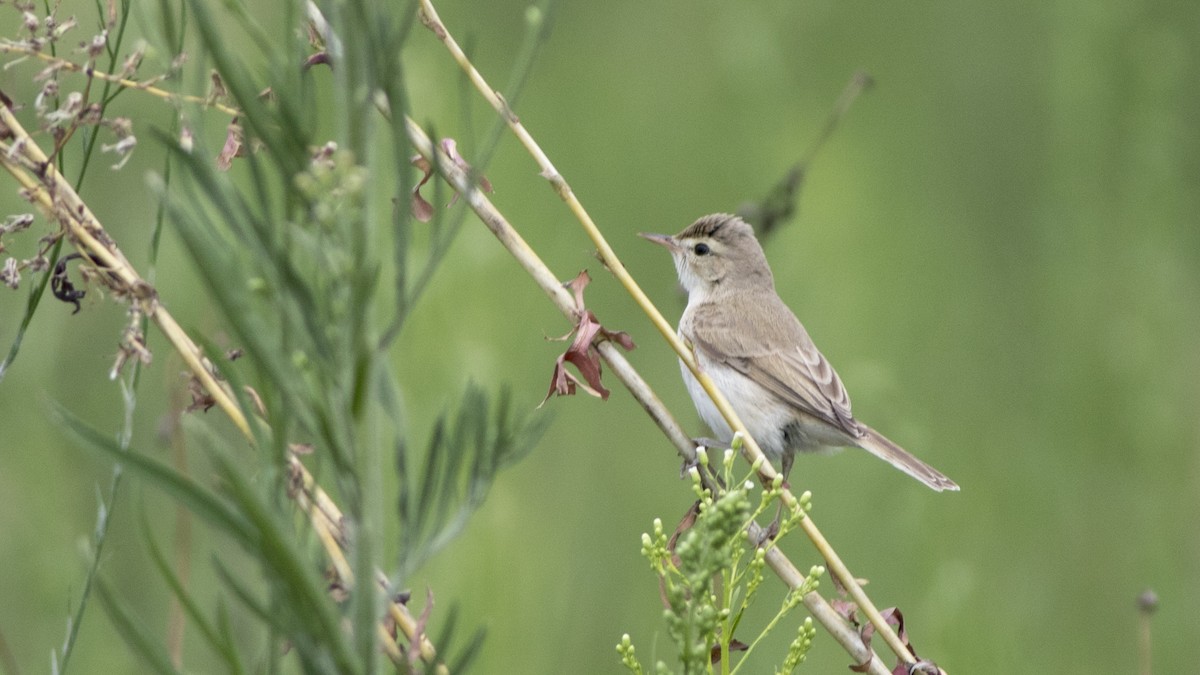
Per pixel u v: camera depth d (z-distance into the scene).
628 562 12.52
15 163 5.30
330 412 3.62
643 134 16.08
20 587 9.50
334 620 3.54
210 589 9.30
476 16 16.42
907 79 17.20
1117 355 14.28
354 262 3.60
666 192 15.80
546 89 16.16
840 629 7.35
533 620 10.67
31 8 5.15
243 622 8.52
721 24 16.41
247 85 3.62
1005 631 11.96
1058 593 13.51
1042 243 15.10
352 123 3.63
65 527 9.65
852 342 14.00
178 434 8.55
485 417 3.87
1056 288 14.84
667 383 14.00
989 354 15.27
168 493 3.39
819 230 14.34
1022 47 17.17
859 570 12.42
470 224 11.66
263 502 3.39
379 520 3.66
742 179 15.60
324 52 4.88
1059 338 14.65
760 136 14.59
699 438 9.70
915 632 12.03
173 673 3.56
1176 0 17.02
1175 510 13.79
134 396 5.11
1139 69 15.10
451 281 11.26
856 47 17.33
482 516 10.62
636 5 16.77
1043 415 14.41
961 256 15.78
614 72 16.50
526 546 11.07
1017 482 14.08
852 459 12.98
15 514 9.62
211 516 3.42
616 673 11.85
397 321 3.65
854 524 12.62
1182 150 15.15
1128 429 14.08
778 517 8.03
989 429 14.77
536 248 12.90
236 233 3.58
